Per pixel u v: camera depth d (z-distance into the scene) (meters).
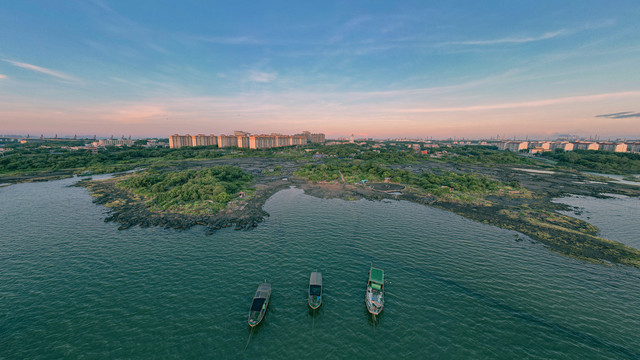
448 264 56.12
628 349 34.59
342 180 156.88
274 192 125.12
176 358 32.34
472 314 41.00
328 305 42.50
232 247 63.03
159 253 59.62
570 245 66.50
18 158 196.88
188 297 43.75
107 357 32.28
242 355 33.00
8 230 72.88
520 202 111.56
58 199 107.75
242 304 42.25
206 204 97.56
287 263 55.38
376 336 36.47
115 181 146.75
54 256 57.59
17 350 33.00
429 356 33.47
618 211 100.56
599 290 47.56
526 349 34.62
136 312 40.06
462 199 112.31
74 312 39.84
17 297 43.09
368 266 54.84
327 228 76.31
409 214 91.56
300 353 33.53
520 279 50.78
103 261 55.53
